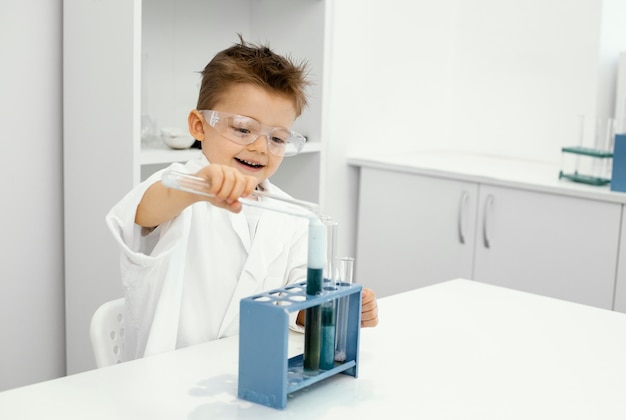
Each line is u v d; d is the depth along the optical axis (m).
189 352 1.20
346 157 3.00
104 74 2.04
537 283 2.57
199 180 1.02
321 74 2.54
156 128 2.40
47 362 2.27
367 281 3.02
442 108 3.38
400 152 3.22
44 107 2.15
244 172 1.33
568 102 3.03
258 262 1.43
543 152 3.11
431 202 2.80
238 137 1.27
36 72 2.12
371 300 1.22
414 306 1.48
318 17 2.53
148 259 1.21
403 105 3.19
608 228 2.39
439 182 2.77
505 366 1.20
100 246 2.12
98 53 2.05
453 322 1.39
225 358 1.18
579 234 2.46
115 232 1.21
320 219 1.09
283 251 1.47
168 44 2.42
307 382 1.04
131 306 1.32
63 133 2.18
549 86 3.07
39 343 2.25
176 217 1.30
